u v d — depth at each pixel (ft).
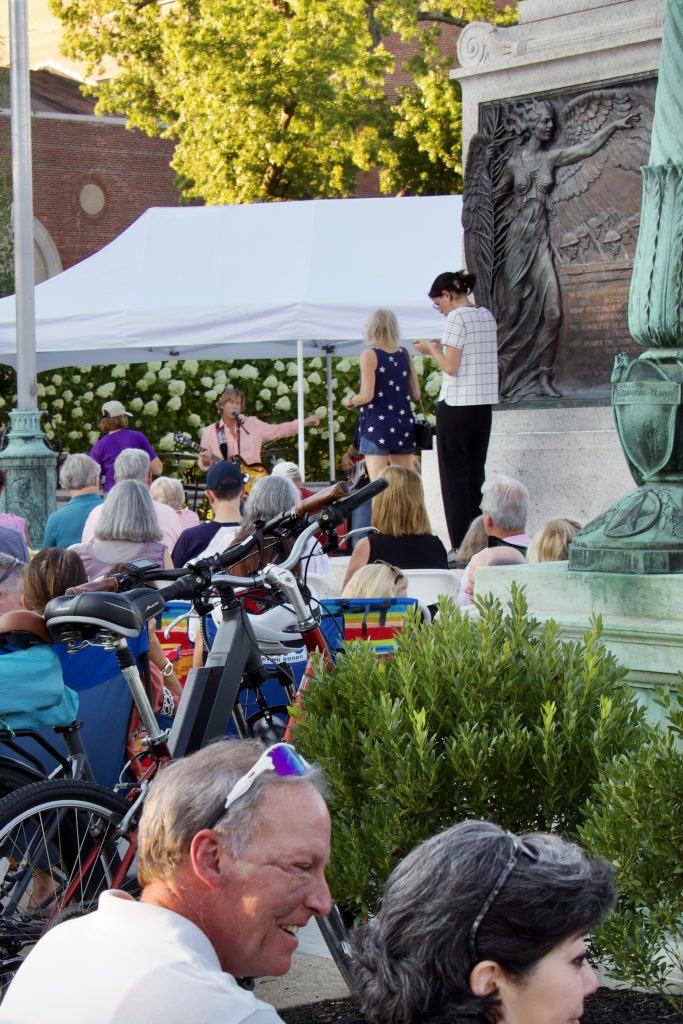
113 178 126.21
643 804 9.45
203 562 13.17
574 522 20.39
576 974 6.11
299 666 16.75
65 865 12.30
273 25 90.12
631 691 11.17
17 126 46.62
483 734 10.24
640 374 13.21
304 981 12.69
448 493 31.45
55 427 71.26
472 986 6.02
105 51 99.40
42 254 123.75
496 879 6.00
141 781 12.67
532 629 11.45
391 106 101.19
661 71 13.48
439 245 43.32
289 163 94.48
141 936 6.58
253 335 41.86
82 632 12.51
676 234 13.04
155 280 43.75
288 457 67.82
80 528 29.27
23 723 12.94
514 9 99.86
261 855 6.82
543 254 30.04
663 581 12.32
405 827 10.29
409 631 11.66
